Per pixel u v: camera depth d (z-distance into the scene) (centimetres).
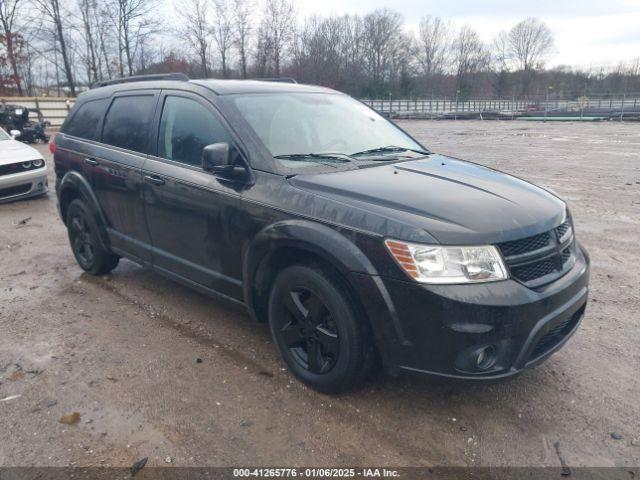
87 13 4009
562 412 312
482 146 1908
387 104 5084
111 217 480
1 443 285
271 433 294
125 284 514
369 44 6644
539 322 279
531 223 293
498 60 8825
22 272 553
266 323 396
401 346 283
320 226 303
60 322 432
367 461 273
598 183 1052
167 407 317
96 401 323
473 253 271
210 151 341
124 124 464
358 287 287
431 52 8431
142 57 4231
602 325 422
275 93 413
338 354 309
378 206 296
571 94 5412
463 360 272
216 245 373
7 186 876
